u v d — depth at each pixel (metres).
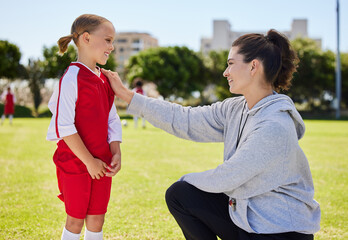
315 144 8.84
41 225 2.91
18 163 5.65
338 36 27.41
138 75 33.88
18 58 30.53
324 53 33.16
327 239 2.71
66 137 1.94
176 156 6.66
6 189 4.03
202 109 2.25
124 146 7.98
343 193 4.06
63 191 2.08
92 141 2.06
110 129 2.25
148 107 2.23
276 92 1.97
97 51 2.13
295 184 1.81
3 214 3.14
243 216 1.80
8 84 31.11
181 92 35.72
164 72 34.12
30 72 30.09
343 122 21.17
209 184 1.86
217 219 1.97
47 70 29.27
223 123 2.16
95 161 1.99
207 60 36.53
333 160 6.39
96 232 2.15
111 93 2.26
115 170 2.11
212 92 38.16
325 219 3.17
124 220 3.07
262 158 1.71
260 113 1.83
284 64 1.93
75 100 1.99
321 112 34.44
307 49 32.81
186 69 35.47
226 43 79.69
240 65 1.90
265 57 1.87
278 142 1.70
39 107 30.69
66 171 2.02
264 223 1.74
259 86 1.91
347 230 2.90
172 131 2.24
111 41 2.20
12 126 13.97
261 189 1.76
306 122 21.00
